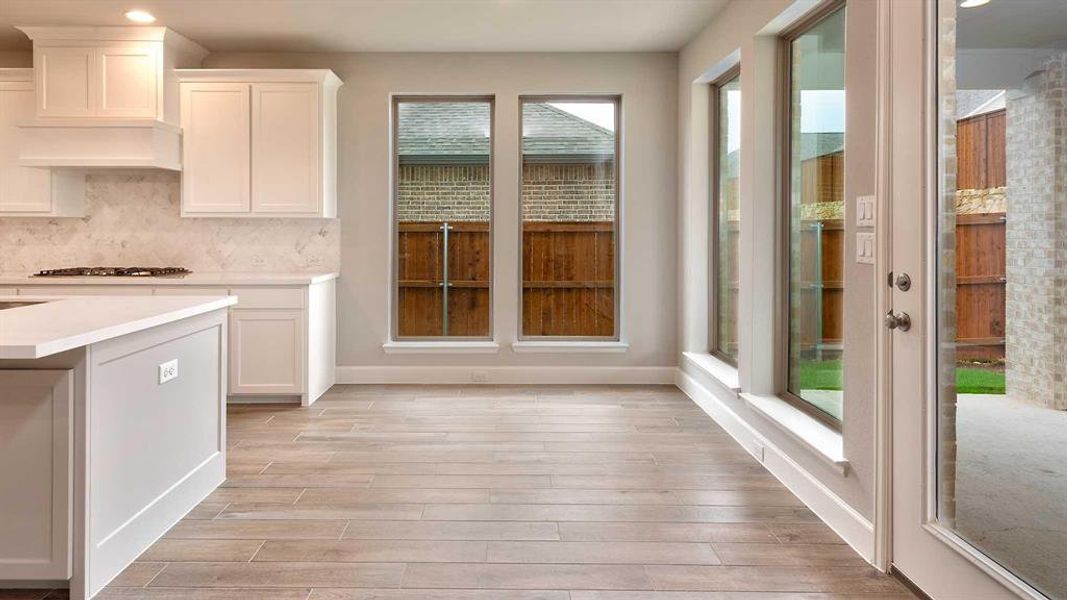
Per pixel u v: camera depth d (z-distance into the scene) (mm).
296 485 3070
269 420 4199
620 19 4422
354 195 5238
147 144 4535
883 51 2254
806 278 3352
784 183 3562
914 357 2109
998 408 1807
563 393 4996
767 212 3578
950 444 1986
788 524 2662
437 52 5191
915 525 2117
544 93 5277
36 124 4520
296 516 2723
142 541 2402
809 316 3309
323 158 4867
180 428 2703
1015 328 1721
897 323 2162
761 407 3346
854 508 2482
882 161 2264
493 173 5305
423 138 5410
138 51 4594
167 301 2916
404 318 5484
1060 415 1629
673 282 5328
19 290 4453
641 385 5285
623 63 5234
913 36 2098
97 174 5145
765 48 3557
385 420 4211
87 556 2084
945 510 2008
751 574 2254
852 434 2492
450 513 2758
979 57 1851
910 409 2133
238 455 3502
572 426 4090
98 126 4520
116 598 2094
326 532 2572
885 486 2260
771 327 3598
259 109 4801
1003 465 1780
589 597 2105
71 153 4551
